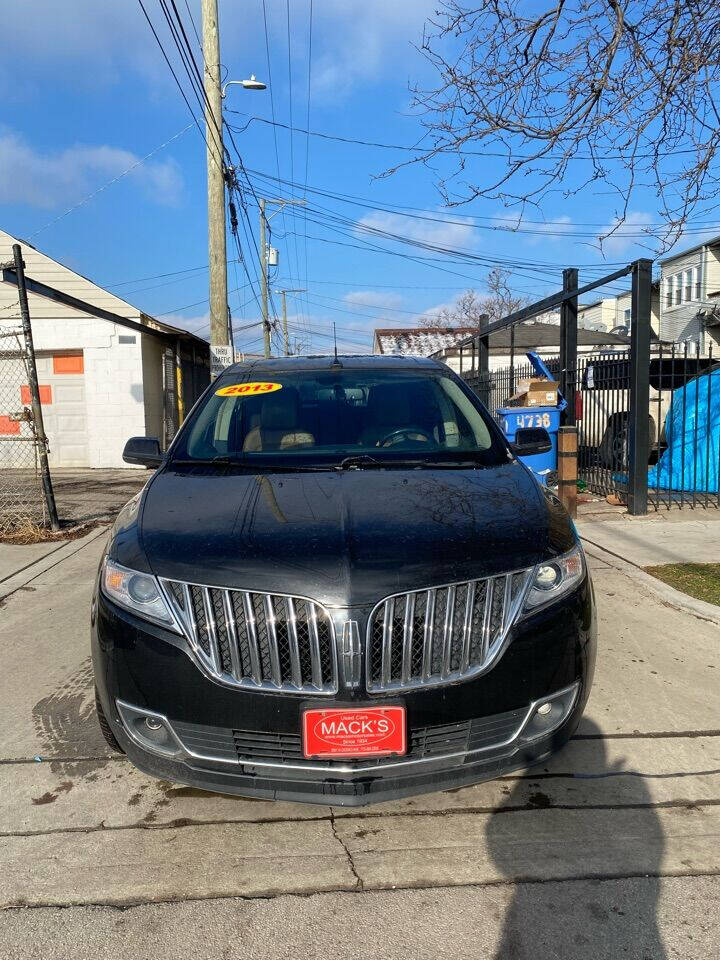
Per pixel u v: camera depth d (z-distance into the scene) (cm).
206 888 244
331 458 353
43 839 271
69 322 1455
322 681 239
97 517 898
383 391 409
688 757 323
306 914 232
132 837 272
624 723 354
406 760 243
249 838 271
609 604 530
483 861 255
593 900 236
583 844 264
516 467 350
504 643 251
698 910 231
